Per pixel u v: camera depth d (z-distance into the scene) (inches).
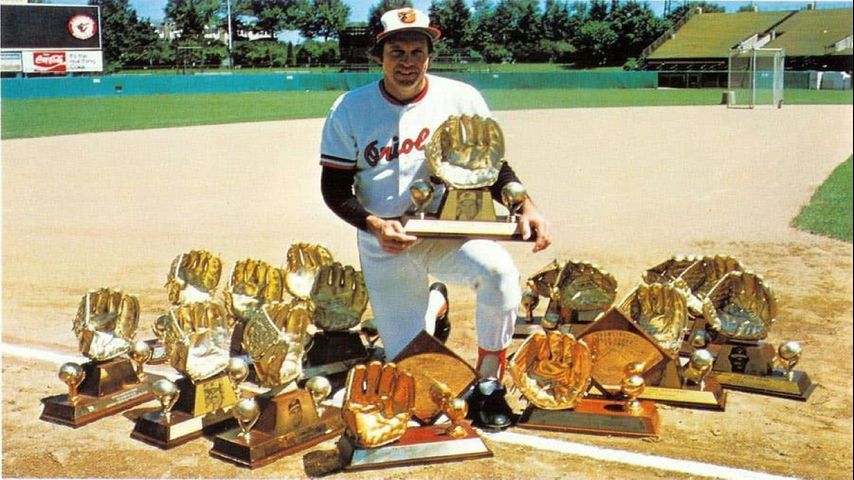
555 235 328.8
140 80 1454.2
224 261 288.2
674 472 130.9
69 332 209.6
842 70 1748.3
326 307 174.4
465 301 238.4
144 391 161.3
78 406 152.5
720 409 154.9
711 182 468.4
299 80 1579.7
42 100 1282.0
